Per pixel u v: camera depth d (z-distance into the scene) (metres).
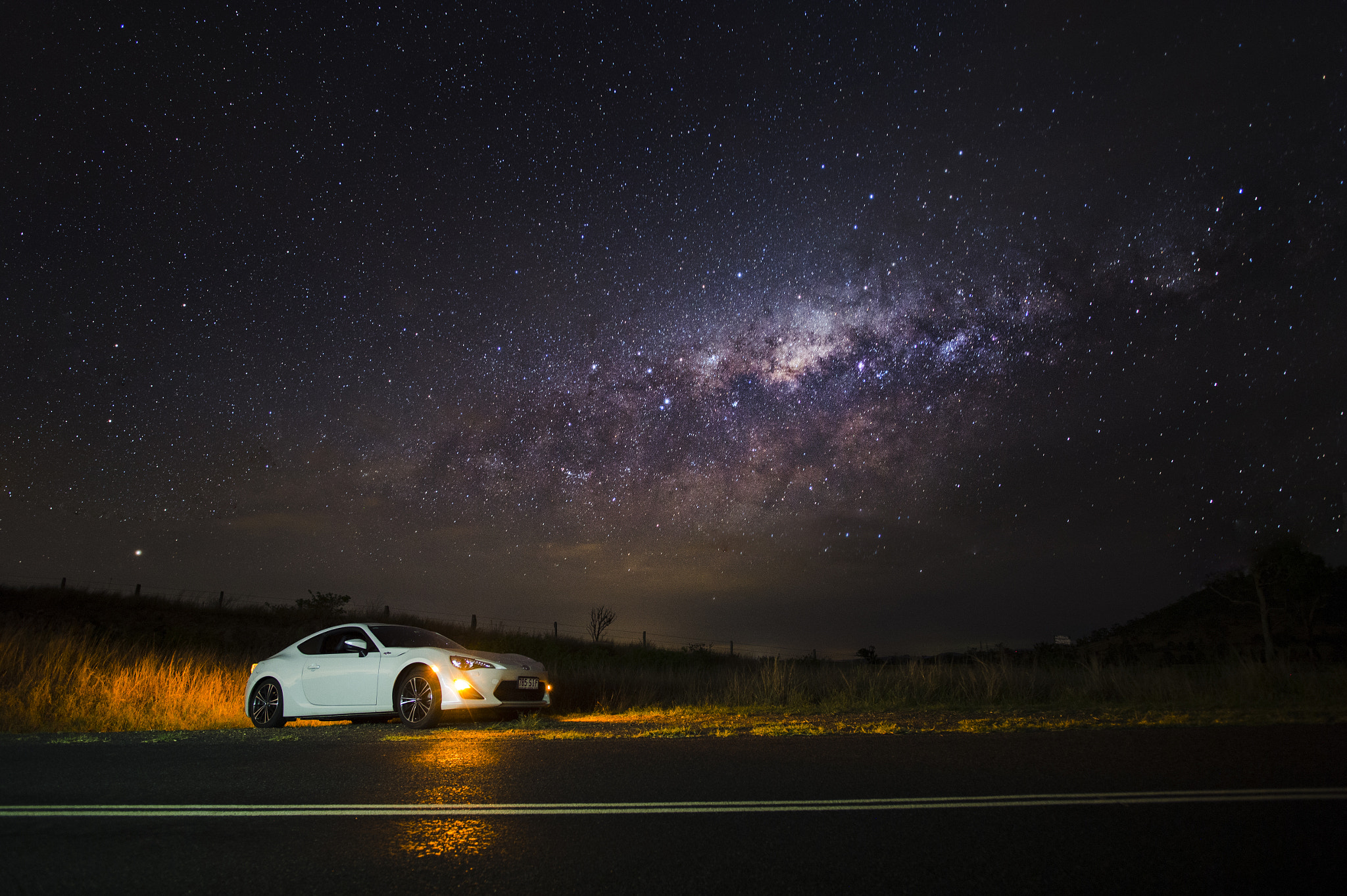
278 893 3.23
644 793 4.95
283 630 29.92
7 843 3.98
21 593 30.39
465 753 6.68
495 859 3.62
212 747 7.23
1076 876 3.26
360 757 6.48
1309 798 4.46
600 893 3.17
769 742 7.12
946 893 3.10
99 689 11.70
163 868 3.56
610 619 37.28
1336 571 34.78
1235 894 3.03
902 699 11.85
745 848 3.72
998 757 6.00
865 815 4.29
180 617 30.64
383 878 3.38
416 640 10.09
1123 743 6.51
